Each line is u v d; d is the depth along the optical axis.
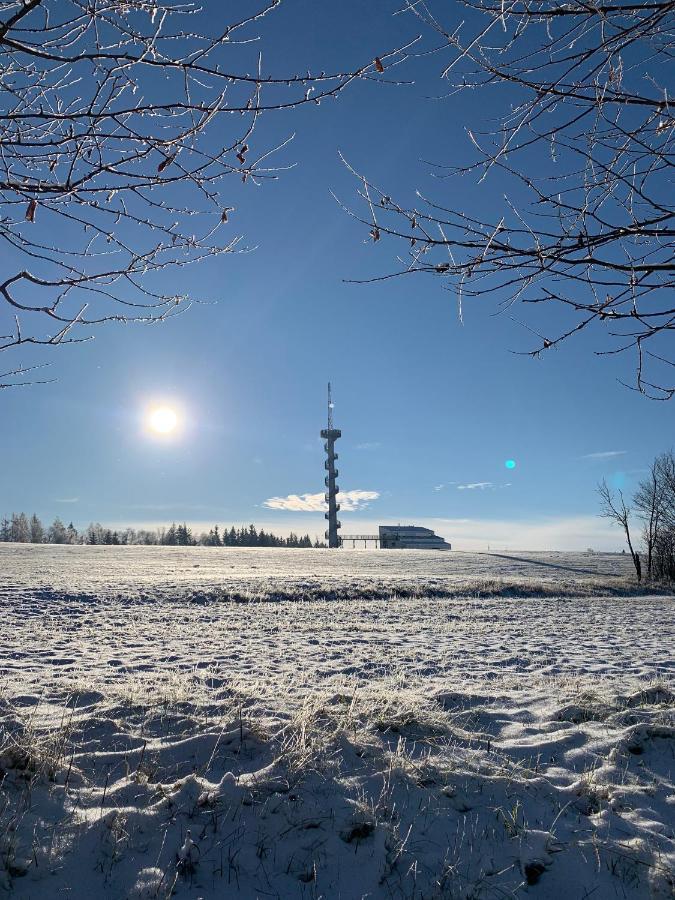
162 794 4.04
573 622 19.70
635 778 4.66
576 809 4.21
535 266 2.41
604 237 2.37
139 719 5.57
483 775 4.54
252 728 5.07
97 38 2.21
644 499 44.22
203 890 3.22
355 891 3.29
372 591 29.58
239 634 14.92
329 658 11.12
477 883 3.38
